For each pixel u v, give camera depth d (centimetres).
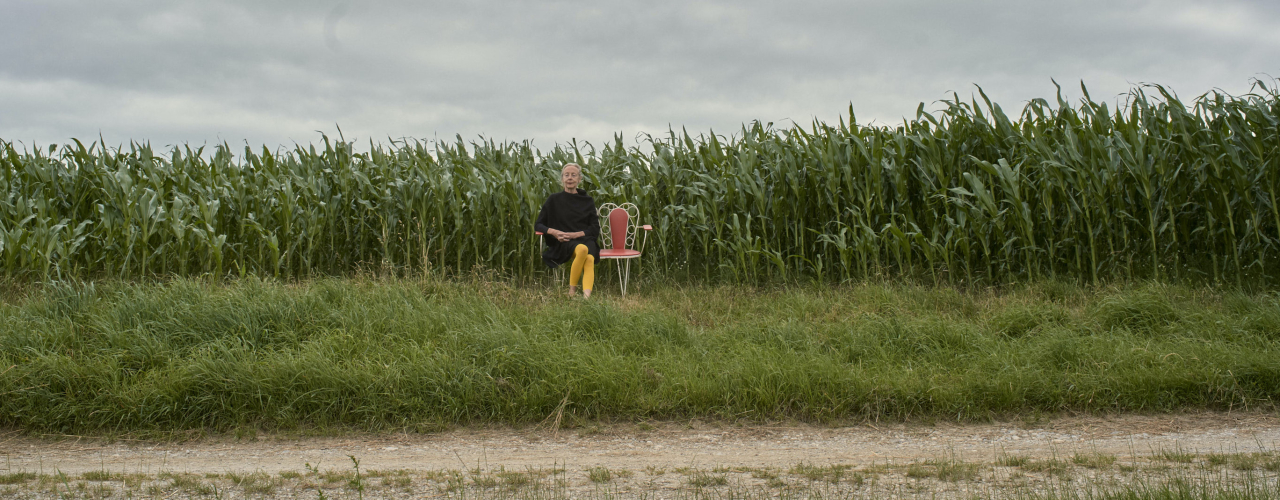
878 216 839
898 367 481
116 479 321
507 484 310
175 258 860
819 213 866
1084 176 761
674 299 754
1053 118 834
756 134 985
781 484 305
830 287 803
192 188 897
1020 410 423
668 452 369
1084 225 789
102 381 419
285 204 862
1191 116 748
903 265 826
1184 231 785
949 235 766
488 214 898
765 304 693
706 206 892
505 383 429
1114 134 786
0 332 488
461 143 1011
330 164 969
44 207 831
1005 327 581
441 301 638
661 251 913
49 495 296
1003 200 764
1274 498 260
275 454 370
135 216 793
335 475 323
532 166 984
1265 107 749
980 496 281
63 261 745
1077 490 287
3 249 731
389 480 314
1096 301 649
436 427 405
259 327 509
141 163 920
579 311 573
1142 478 300
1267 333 532
